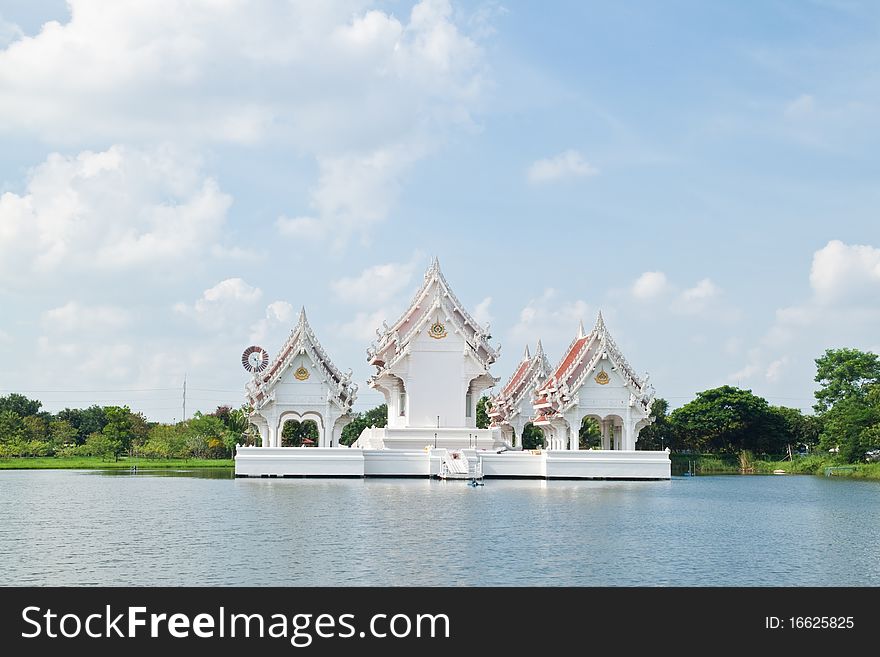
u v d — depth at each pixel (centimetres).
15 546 3859
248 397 8494
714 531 4484
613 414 8500
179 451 14112
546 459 8275
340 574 3198
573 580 3148
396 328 9244
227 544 3866
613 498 6259
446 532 4219
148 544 3888
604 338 8531
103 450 13625
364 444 8969
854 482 9662
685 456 13250
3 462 12838
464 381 8994
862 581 3200
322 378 8419
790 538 4275
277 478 7981
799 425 14500
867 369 14475
